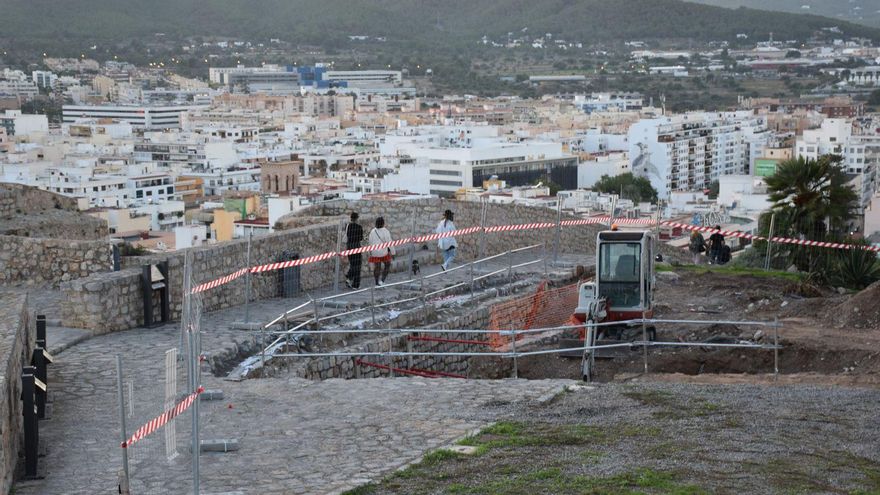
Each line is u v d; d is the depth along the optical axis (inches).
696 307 1299.2
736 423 677.9
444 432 660.1
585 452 610.2
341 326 1032.2
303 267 1214.3
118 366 549.3
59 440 654.5
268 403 736.3
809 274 1472.7
